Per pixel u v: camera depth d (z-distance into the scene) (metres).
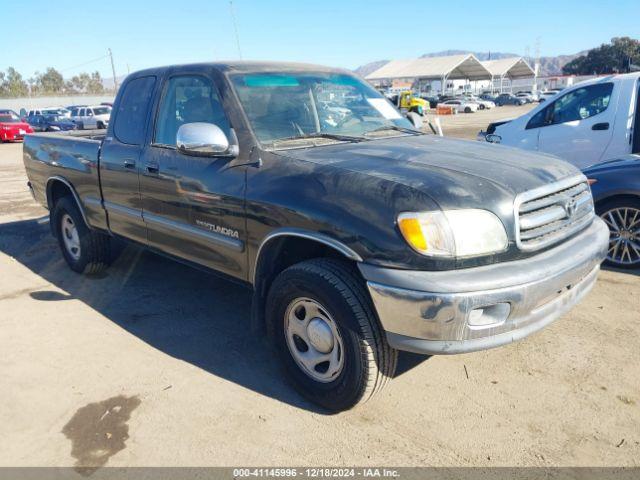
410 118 4.73
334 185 2.90
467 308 2.55
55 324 4.30
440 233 2.57
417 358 3.66
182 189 3.74
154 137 4.11
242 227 3.34
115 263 5.77
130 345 3.92
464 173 2.91
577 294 3.09
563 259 2.89
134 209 4.34
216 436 2.90
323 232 2.86
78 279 5.37
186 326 4.23
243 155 3.41
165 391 3.33
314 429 2.95
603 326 4.01
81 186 4.96
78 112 32.66
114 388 3.37
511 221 2.73
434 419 3.01
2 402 3.24
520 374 3.42
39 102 56.66
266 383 3.41
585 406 3.08
